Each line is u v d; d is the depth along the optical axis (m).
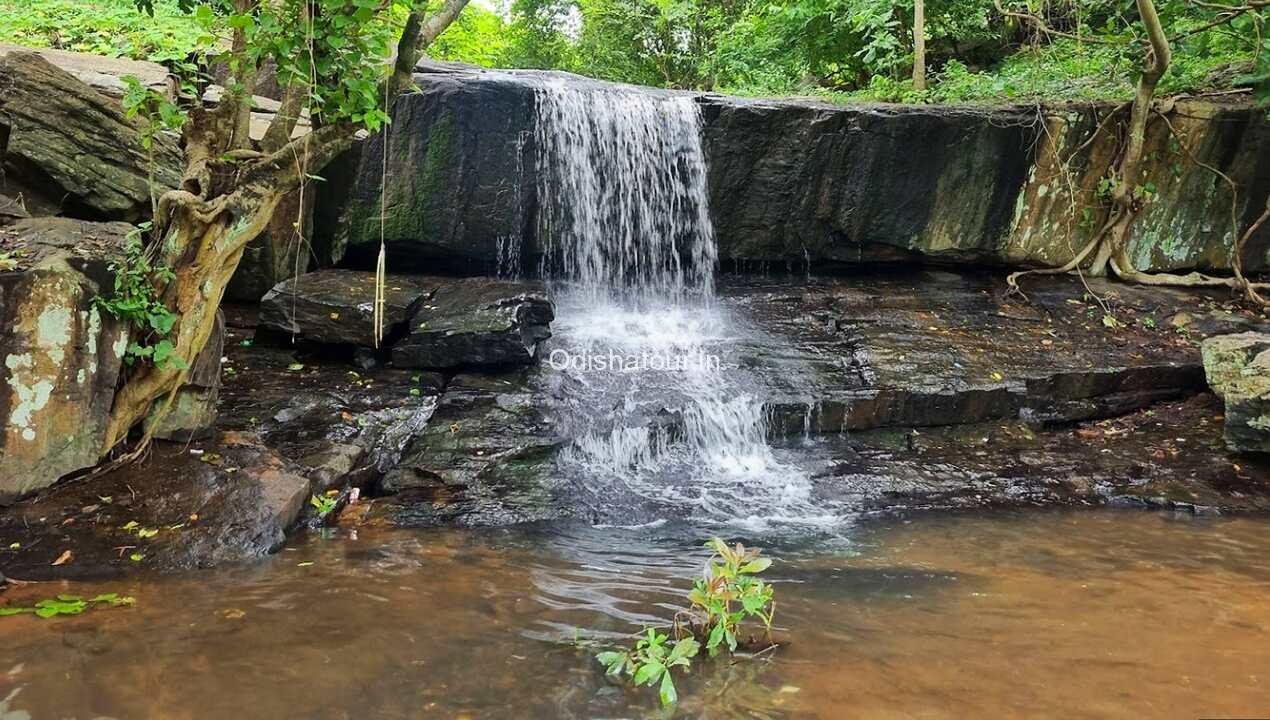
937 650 3.46
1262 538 5.01
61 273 4.43
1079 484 6.00
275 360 6.68
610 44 19.91
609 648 3.45
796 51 13.53
